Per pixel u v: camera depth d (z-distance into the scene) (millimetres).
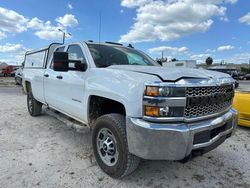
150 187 2684
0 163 3176
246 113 5043
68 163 3229
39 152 3602
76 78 3494
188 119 2344
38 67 5543
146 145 2291
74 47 3895
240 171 3117
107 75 2865
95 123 3027
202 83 2410
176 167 3199
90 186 2662
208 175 2996
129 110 2418
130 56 3930
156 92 2230
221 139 2814
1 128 4891
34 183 2689
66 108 3916
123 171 2666
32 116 6031
